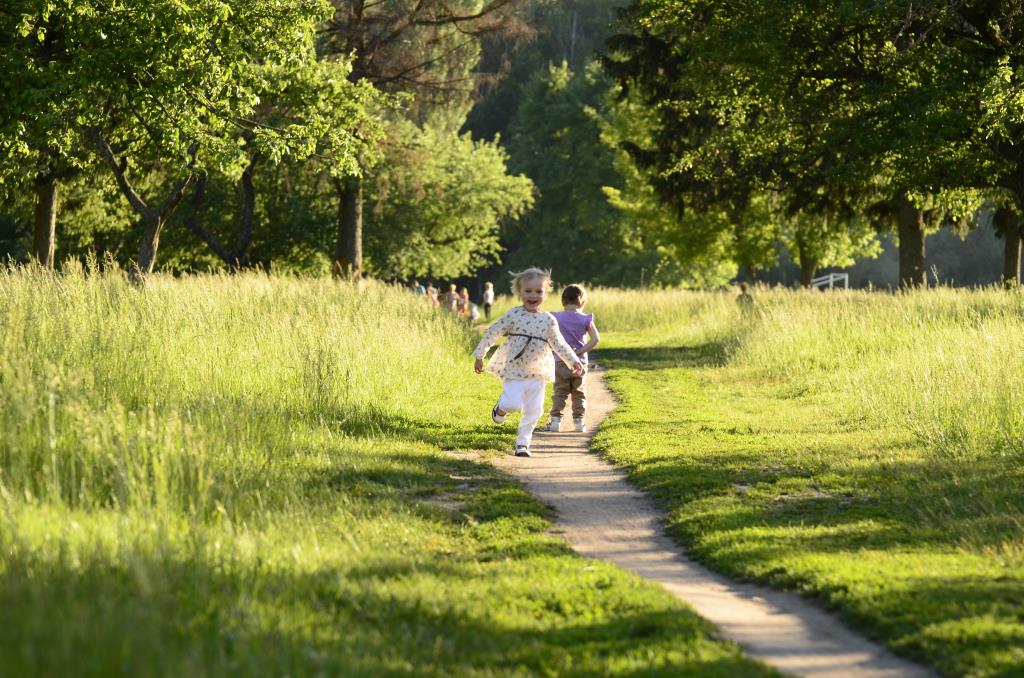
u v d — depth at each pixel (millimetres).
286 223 70312
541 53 132875
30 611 6371
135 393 15719
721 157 56375
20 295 19344
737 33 44875
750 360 33250
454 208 82812
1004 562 9898
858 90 45031
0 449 11266
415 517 12125
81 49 31141
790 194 58031
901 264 52562
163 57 31938
